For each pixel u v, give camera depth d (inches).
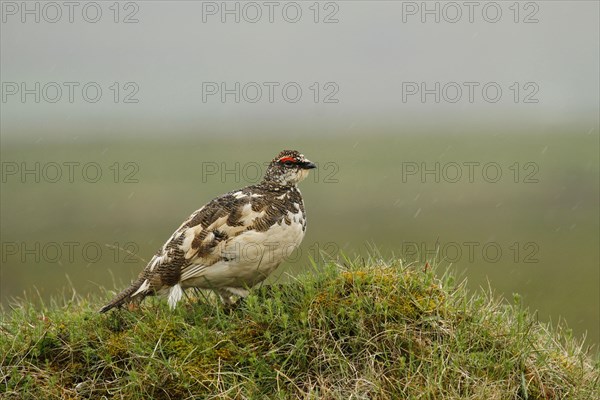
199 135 3553.2
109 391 235.9
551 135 2719.0
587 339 503.5
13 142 3132.4
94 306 289.7
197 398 232.7
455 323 247.6
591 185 1362.0
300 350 239.1
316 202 1244.5
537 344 249.4
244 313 255.4
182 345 245.9
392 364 236.8
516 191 1322.6
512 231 962.1
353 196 1301.7
